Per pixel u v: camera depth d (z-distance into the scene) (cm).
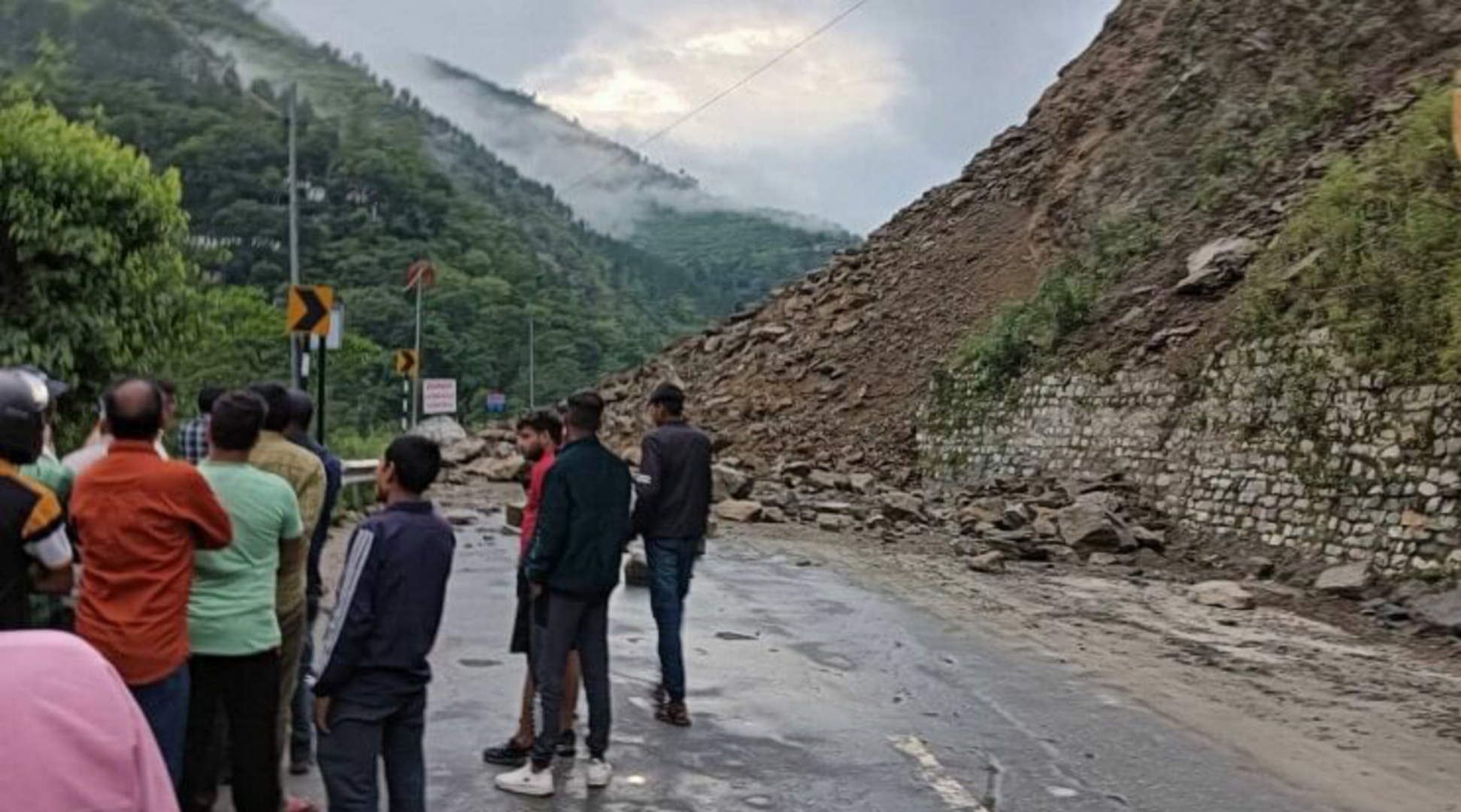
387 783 486
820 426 3044
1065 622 1205
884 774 664
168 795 196
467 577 1308
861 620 1151
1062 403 2350
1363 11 2708
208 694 474
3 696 184
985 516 1989
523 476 2430
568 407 621
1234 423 1877
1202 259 2342
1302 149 2517
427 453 481
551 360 7956
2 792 178
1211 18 3047
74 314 1201
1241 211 2477
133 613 424
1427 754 775
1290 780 693
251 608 475
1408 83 2455
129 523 426
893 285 3597
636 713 769
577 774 638
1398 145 1920
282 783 525
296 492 545
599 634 623
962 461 2608
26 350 1167
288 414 564
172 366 1353
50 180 1199
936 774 668
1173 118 2923
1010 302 2953
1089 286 2578
